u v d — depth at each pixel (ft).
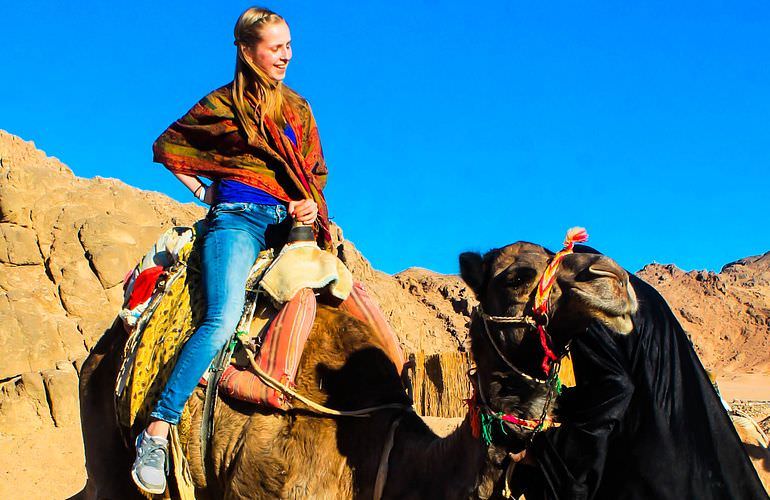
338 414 14.48
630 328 11.82
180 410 14.87
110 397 17.47
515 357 12.41
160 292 16.56
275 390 14.70
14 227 56.29
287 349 14.80
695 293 303.89
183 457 15.25
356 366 15.02
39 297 54.65
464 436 13.16
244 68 16.03
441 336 135.13
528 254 12.59
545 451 12.51
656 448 12.45
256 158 16.02
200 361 14.88
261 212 15.89
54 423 46.37
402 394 15.12
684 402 12.67
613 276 11.60
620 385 12.47
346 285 16.01
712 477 12.53
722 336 277.85
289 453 14.51
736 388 218.79
